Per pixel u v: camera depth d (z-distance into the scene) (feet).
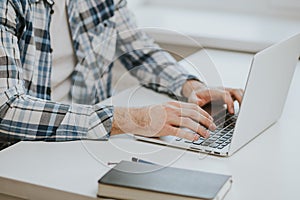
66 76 6.05
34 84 5.51
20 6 5.02
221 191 3.66
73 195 3.76
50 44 5.59
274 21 8.54
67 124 4.56
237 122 4.29
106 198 3.67
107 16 6.34
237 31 7.93
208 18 8.62
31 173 4.00
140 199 3.61
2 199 4.10
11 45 4.70
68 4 5.91
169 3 9.26
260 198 3.79
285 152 4.55
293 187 3.97
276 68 4.61
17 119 4.54
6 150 4.36
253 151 4.54
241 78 6.07
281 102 5.07
